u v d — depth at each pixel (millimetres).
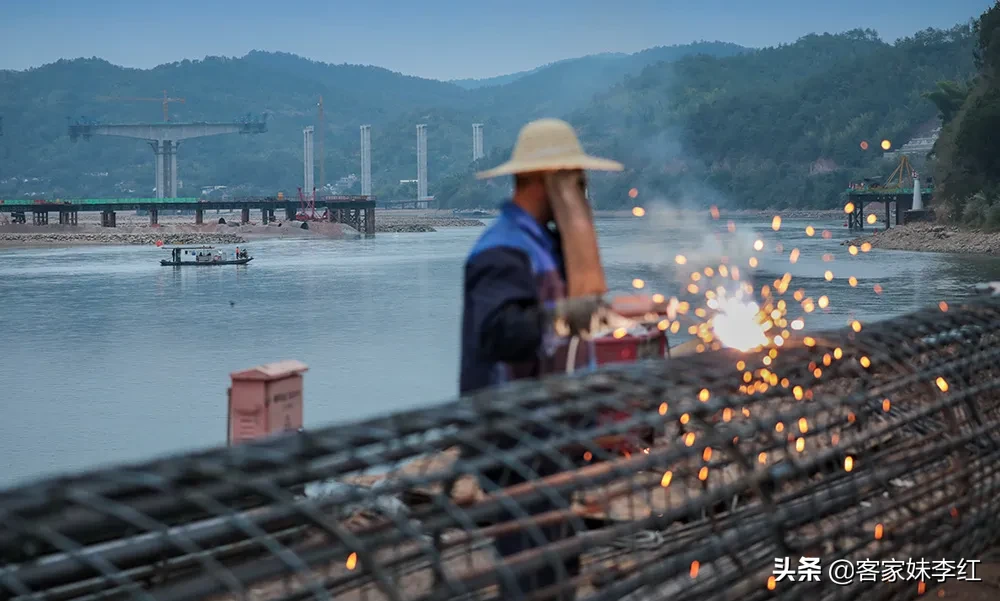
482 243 3824
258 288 55656
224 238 124750
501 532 3143
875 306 37594
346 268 71562
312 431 2824
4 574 2443
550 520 3162
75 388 26375
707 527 4004
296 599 3221
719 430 3818
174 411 23078
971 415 4930
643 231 129625
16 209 136500
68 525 2283
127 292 54625
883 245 86938
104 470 2400
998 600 4562
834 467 4395
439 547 3229
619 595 3229
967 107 101625
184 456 2539
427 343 32719
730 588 3727
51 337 36844
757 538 3721
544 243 3861
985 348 5297
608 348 6406
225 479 2537
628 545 3941
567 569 3656
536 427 3490
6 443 20000
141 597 2402
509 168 3812
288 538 3492
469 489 3803
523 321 3660
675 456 3449
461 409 3133
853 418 4613
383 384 25312
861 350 4496
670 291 42000
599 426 3820
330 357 30297
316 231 138625
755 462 4266
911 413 4672
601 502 3693
